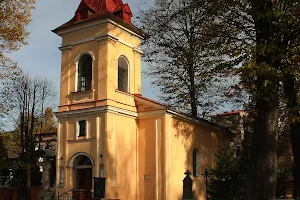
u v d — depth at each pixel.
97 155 27.22
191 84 29.31
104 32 28.62
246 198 17.27
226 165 24.47
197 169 32.34
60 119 29.47
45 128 46.19
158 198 27.94
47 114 45.38
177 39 22.64
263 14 16.55
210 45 20.00
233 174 24.06
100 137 27.42
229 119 33.25
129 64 30.73
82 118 28.47
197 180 31.70
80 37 29.83
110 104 27.75
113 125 27.80
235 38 19.19
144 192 28.77
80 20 29.53
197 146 32.41
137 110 30.14
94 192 24.62
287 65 17.31
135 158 29.45
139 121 30.02
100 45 28.72
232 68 18.70
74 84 29.52
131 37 31.09
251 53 16.72
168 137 28.69
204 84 25.19
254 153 17.41
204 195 32.38
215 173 24.53
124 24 29.69
